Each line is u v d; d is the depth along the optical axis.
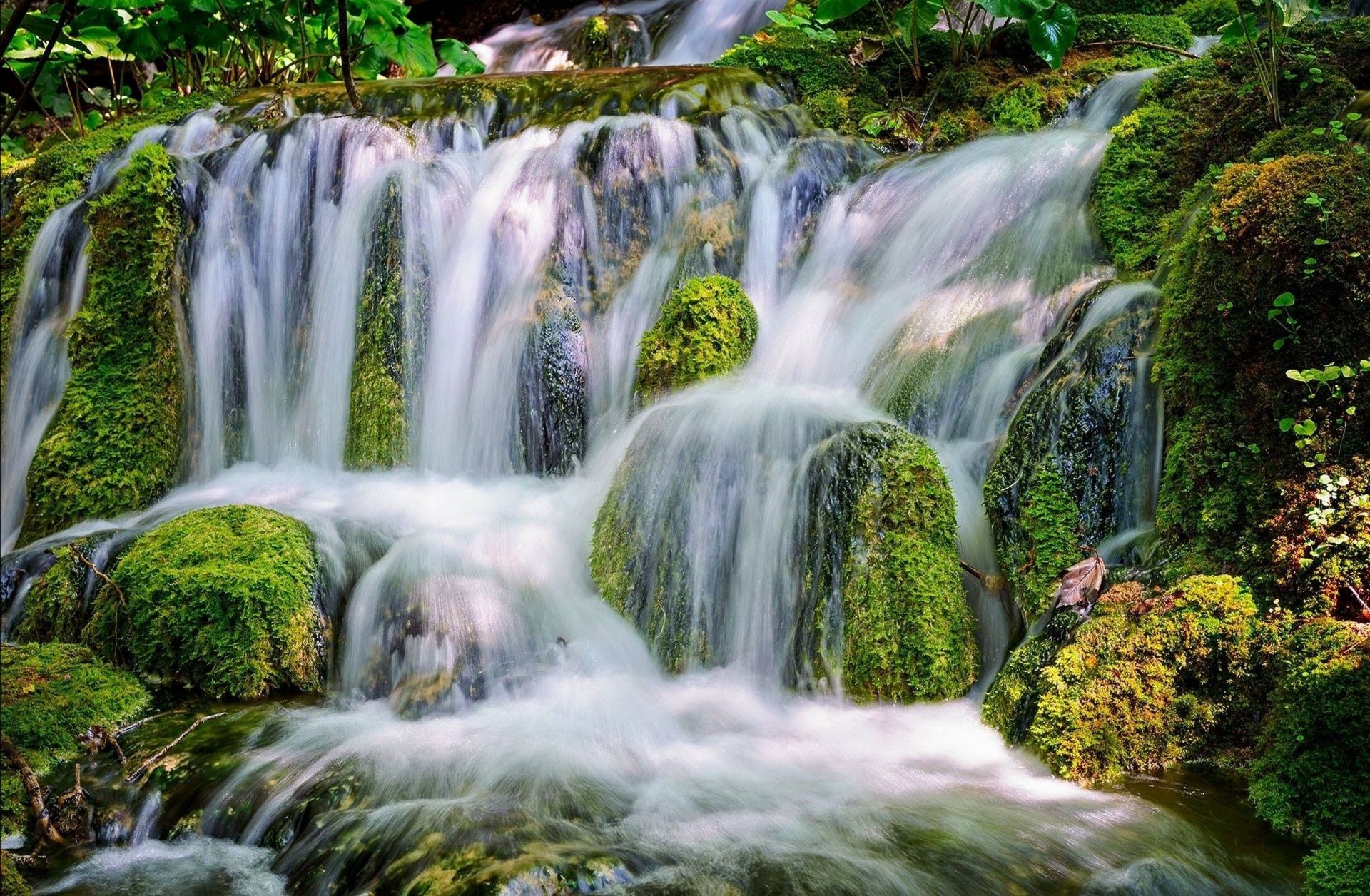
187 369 5.98
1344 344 3.74
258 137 6.41
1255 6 6.69
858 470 4.26
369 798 3.51
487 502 5.39
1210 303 4.03
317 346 6.04
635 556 4.55
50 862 3.41
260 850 3.40
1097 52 7.04
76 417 5.75
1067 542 4.23
